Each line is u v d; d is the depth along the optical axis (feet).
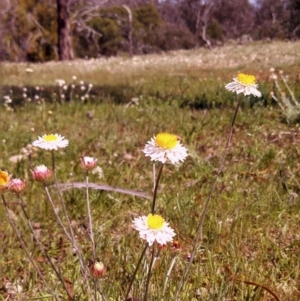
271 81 25.72
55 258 10.25
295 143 15.69
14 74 43.78
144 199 12.41
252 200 11.84
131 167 14.94
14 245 10.82
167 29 127.95
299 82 24.03
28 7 117.70
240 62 40.75
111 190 12.14
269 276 8.79
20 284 9.41
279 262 9.33
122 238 10.27
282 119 18.24
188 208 11.44
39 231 11.48
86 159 6.77
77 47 133.39
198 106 22.43
